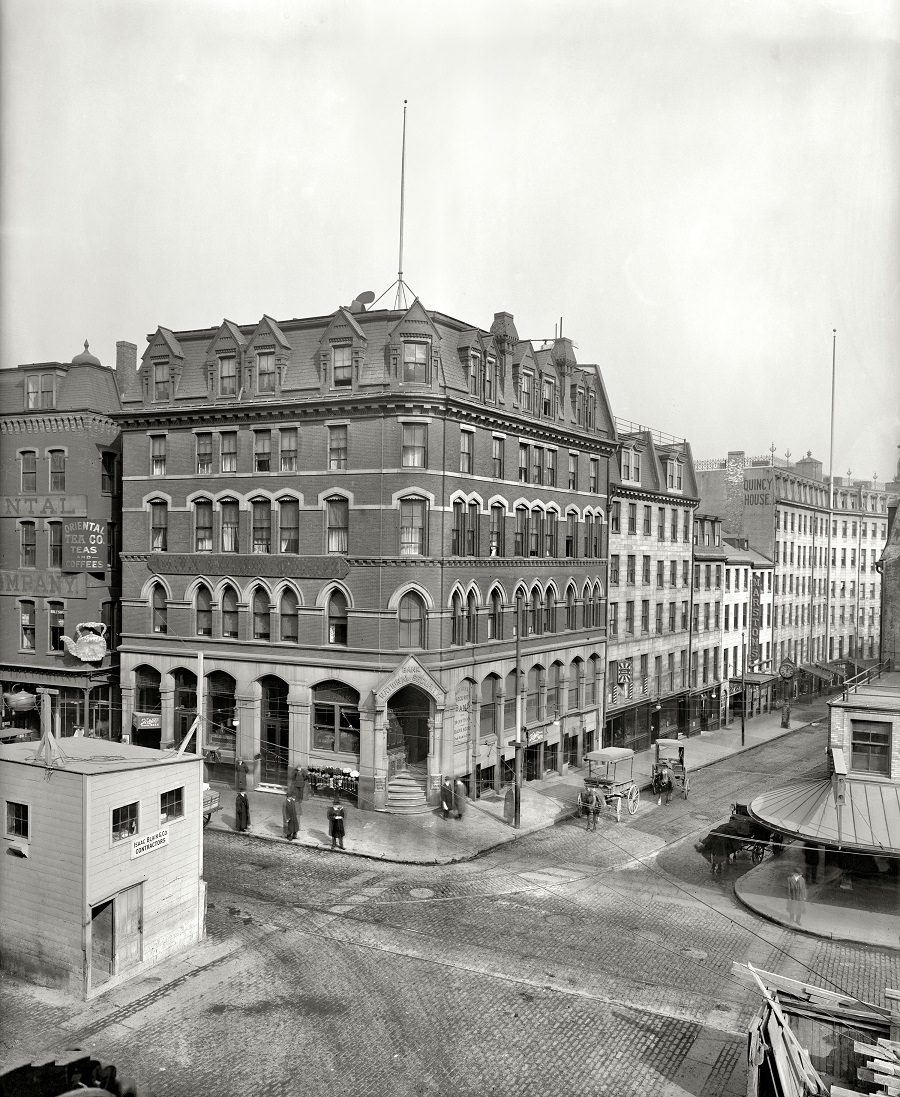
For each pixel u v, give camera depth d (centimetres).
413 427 3328
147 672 3825
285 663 3469
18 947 1869
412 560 3300
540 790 3806
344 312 3397
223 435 3653
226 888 2473
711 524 5769
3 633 4056
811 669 5862
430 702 3344
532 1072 1596
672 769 3806
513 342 3847
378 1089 1528
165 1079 1521
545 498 4050
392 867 2703
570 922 2316
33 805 1845
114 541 4072
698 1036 1741
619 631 4719
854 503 6006
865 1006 1599
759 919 2375
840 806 2550
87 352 3988
